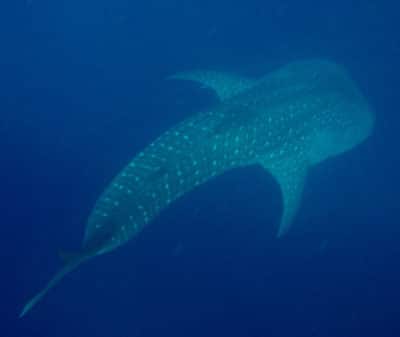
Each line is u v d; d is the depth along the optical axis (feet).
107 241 19.11
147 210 21.18
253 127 27.45
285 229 29.58
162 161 22.35
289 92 30.68
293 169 31.37
